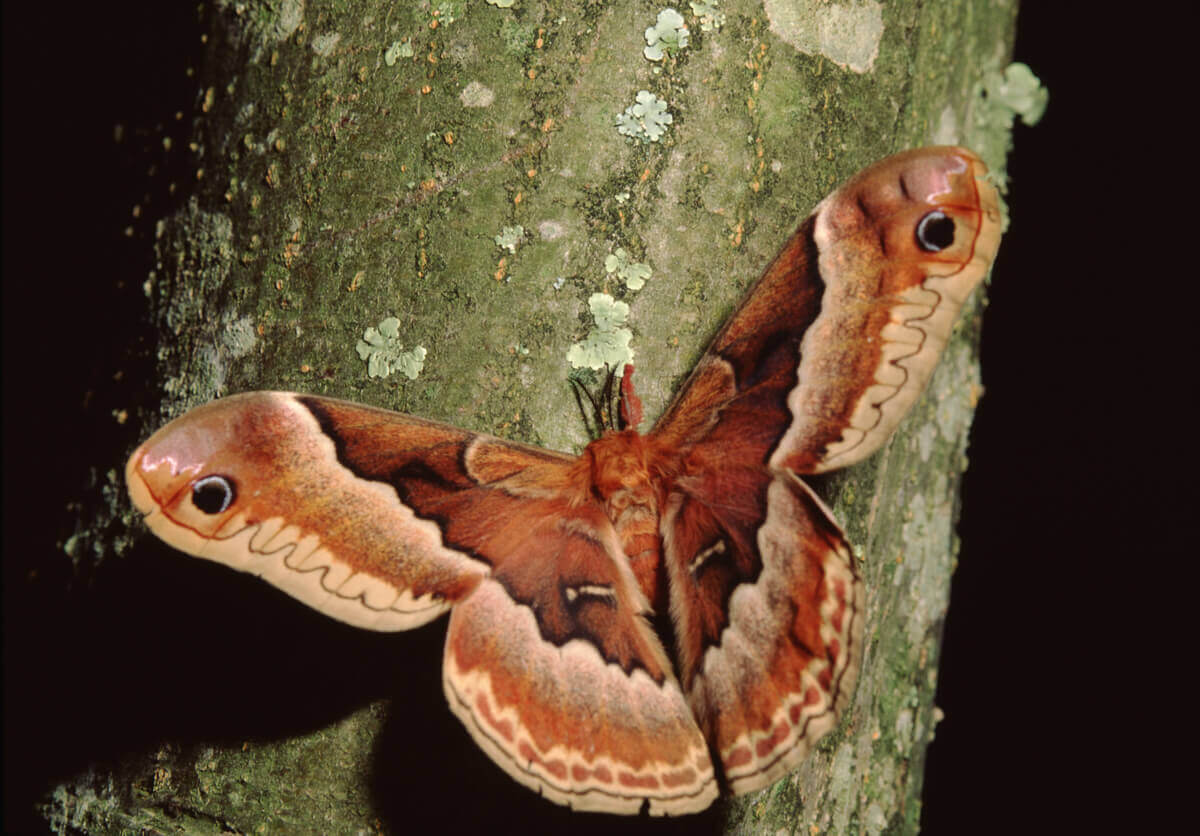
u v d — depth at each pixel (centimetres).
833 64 36
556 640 35
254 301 36
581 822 34
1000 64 40
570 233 35
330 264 35
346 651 35
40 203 39
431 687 34
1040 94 40
